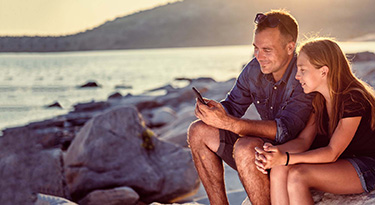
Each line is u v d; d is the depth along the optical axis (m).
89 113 19.91
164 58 99.31
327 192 2.98
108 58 118.50
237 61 74.50
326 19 139.38
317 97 2.98
